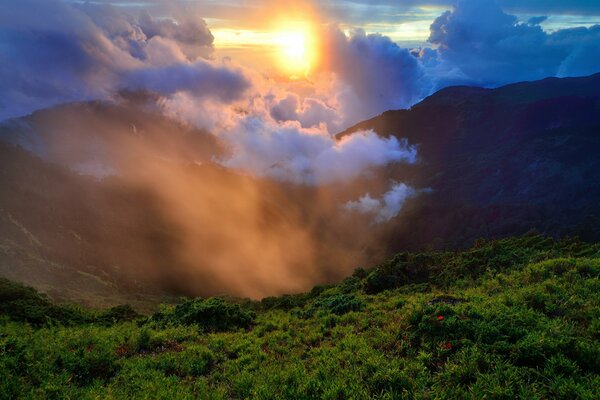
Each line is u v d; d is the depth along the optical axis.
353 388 8.74
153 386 10.08
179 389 9.88
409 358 10.09
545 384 8.16
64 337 14.20
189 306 18.34
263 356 12.19
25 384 10.05
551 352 9.01
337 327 14.05
